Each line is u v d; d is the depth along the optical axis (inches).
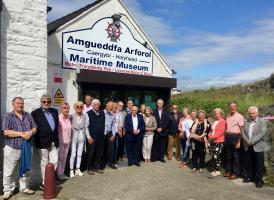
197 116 377.4
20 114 266.1
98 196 269.3
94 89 434.3
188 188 298.7
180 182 318.3
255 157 312.8
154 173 350.6
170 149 428.1
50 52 385.7
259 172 308.3
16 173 273.9
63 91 397.4
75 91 408.5
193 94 1017.5
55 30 390.9
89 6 449.1
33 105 300.2
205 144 354.9
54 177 263.3
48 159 285.3
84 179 318.7
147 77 478.9
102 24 440.5
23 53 293.4
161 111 417.4
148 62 502.0
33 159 288.4
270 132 353.4
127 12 470.3
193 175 347.9
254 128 313.7
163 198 269.1
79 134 331.9
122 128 394.0
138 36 487.5
